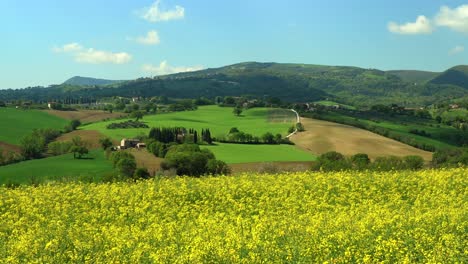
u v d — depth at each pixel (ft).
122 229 68.64
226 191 96.07
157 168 234.58
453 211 70.85
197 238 58.44
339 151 327.47
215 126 490.49
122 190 97.71
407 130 447.42
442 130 456.45
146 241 61.26
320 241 58.54
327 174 116.98
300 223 67.26
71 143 394.11
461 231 62.23
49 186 105.91
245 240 58.95
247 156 298.97
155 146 315.99
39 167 269.03
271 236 61.52
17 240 64.34
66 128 509.76
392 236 60.59
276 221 69.00
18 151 369.09
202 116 596.29
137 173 209.97
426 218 67.05
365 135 386.11
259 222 68.95
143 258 54.90
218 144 372.99
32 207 86.33
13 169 264.52
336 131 402.52
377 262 53.26
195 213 82.43
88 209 86.22
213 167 225.97
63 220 78.79
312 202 86.02
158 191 97.25
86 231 67.62
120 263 54.29
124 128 487.20
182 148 284.61
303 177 110.52
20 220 75.82
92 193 97.60
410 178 106.22
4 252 58.03
